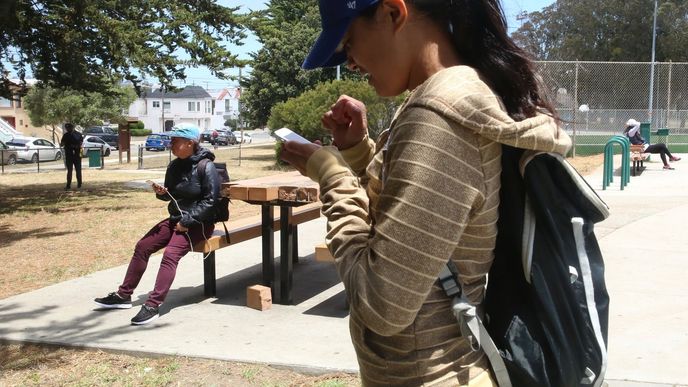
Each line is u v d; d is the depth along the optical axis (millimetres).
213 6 16609
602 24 46938
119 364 4180
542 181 1286
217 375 3920
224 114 111375
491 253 1331
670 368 3732
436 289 1297
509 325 1335
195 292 5875
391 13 1309
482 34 1347
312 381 3809
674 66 21328
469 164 1196
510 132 1199
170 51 15438
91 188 17250
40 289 6215
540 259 1299
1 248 8641
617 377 3617
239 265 7008
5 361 4293
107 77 16719
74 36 14547
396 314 1190
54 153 34125
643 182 13922
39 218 11656
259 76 34781
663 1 46781
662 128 20500
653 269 6145
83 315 5234
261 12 17312
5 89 16312
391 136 1259
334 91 20203
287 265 5375
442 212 1167
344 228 1334
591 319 1313
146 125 99500
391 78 1369
